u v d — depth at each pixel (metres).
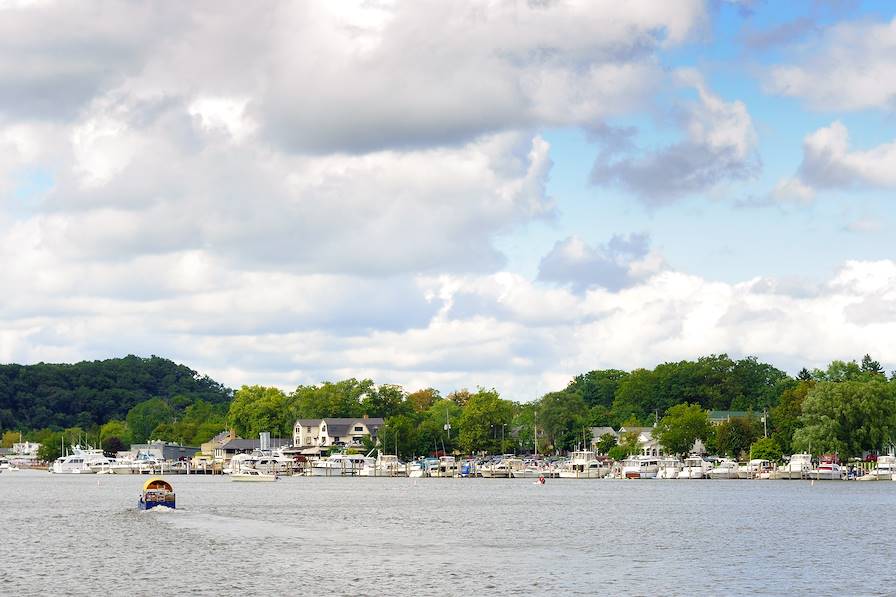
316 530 124.88
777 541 113.06
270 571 89.38
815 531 124.31
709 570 90.69
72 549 104.25
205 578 85.75
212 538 114.38
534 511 160.50
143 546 106.75
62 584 83.12
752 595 78.62
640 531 125.12
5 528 126.62
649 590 80.62
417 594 78.94
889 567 92.31
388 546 107.62
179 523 133.88
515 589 81.00
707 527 130.50
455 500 192.88
